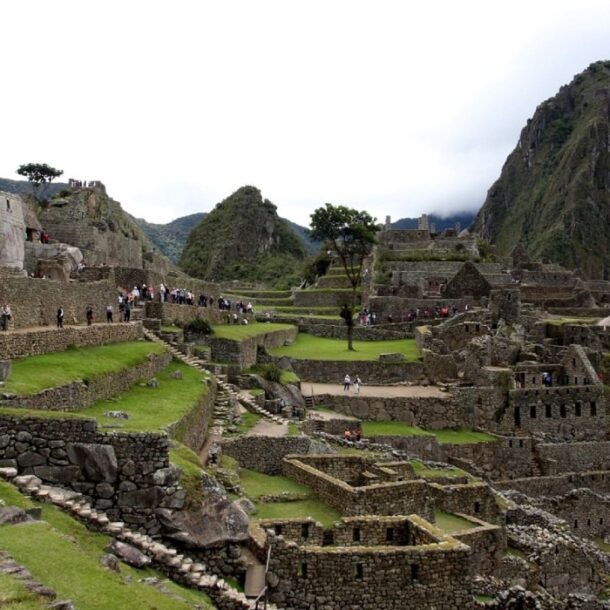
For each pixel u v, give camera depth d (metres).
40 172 113.44
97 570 15.82
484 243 149.00
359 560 22.70
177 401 33.81
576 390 62.25
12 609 12.53
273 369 54.41
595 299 115.38
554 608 34.25
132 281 59.44
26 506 18.27
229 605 20.11
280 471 35.59
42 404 25.45
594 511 51.81
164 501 21.03
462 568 23.28
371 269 109.38
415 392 61.16
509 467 57.72
